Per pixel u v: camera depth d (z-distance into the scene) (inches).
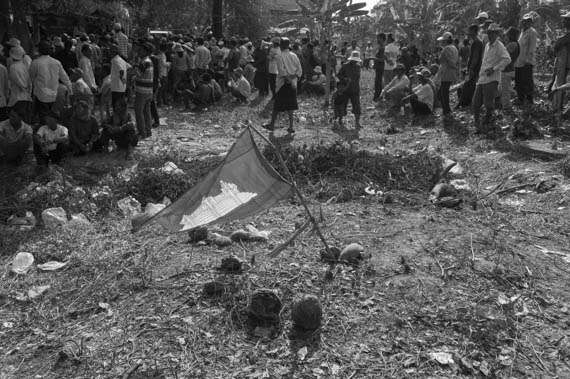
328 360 140.4
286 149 323.6
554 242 215.3
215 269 188.9
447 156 346.6
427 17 937.5
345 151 316.2
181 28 1253.1
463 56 614.5
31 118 379.2
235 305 163.6
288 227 229.9
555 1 982.4
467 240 213.5
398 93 514.6
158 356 142.7
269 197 173.0
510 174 303.1
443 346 145.8
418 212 249.9
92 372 137.6
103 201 261.9
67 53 508.1
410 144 391.9
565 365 139.1
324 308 163.2
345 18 570.3
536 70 765.9
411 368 137.3
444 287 176.6
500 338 149.6
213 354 143.2
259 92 653.3
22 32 508.7
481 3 944.3
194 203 164.7
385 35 615.2
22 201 257.0
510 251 203.5
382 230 225.3
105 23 807.1
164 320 159.0
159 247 209.5
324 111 515.5
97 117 479.2
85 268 194.1
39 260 203.8
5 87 360.8
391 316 159.2
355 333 152.1
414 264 192.2
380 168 302.8
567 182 279.4
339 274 183.8
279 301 157.6
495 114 419.2
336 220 237.9
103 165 332.2
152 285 179.2
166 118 504.1
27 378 136.8
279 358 141.4
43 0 695.1
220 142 405.7
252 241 213.6
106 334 153.6
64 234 225.3
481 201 261.7
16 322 163.2
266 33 1370.6
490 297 169.8
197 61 635.5
